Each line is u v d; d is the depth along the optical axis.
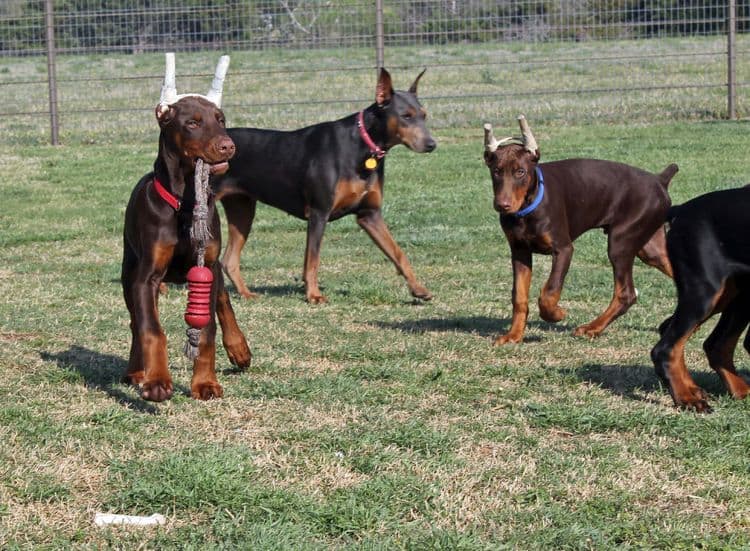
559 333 8.21
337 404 6.22
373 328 8.35
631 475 5.15
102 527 4.57
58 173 17.22
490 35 22.02
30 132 21.09
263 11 21.92
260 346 7.66
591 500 4.86
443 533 4.41
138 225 6.09
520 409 6.20
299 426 5.83
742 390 6.36
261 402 6.25
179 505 4.79
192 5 22.45
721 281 5.93
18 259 11.39
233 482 4.93
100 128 21.27
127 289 6.57
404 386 6.63
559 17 21.62
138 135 20.80
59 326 8.30
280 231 13.10
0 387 6.60
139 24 22.31
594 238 11.88
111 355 7.47
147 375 5.80
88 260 11.30
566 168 8.08
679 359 6.14
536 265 10.91
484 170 16.55
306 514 4.67
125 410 6.05
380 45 19.94
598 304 9.28
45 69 28.83
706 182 14.36
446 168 16.75
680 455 5.40
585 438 5.73
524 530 4.55
